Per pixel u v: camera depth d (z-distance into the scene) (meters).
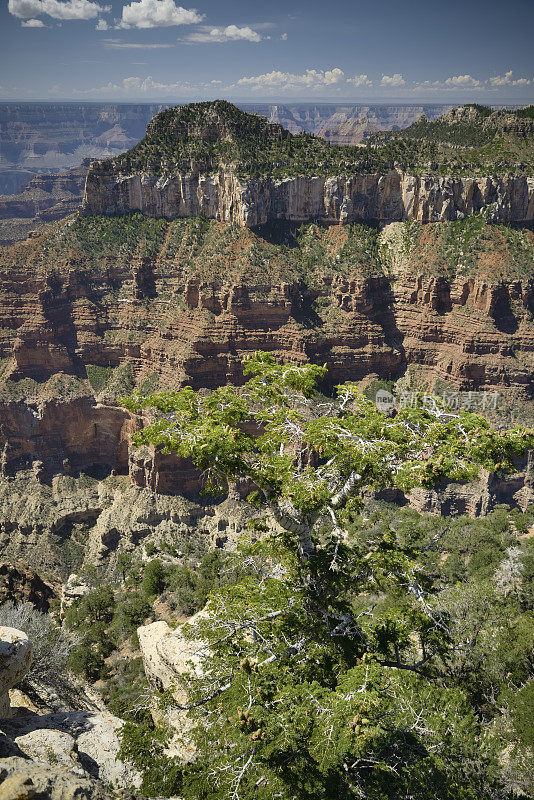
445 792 20.55
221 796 18.66
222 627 23.88
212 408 25.91
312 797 18.48
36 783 13.44
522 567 47.72
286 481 23.55
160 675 32.09
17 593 67.12
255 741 18.73
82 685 40.66
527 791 22.62
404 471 23.62
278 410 27.09
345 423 25.67
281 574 27.30
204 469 23.67
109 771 20.12
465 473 23.34
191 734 22.38
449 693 25.05
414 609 26.59
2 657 21.27
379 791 19.42
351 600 42.38
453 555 54.00
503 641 30.33
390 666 25.11
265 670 21.66
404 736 21.41
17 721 21.22
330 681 22.08
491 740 23.61
